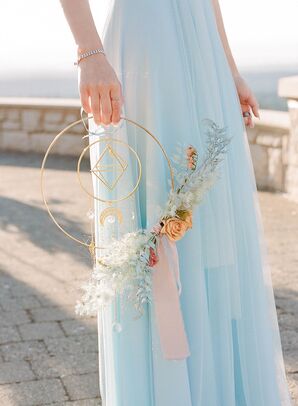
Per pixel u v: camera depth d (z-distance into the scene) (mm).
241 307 2402
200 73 2287
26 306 4320
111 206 2240
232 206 2357
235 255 2350
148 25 2211
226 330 2334
